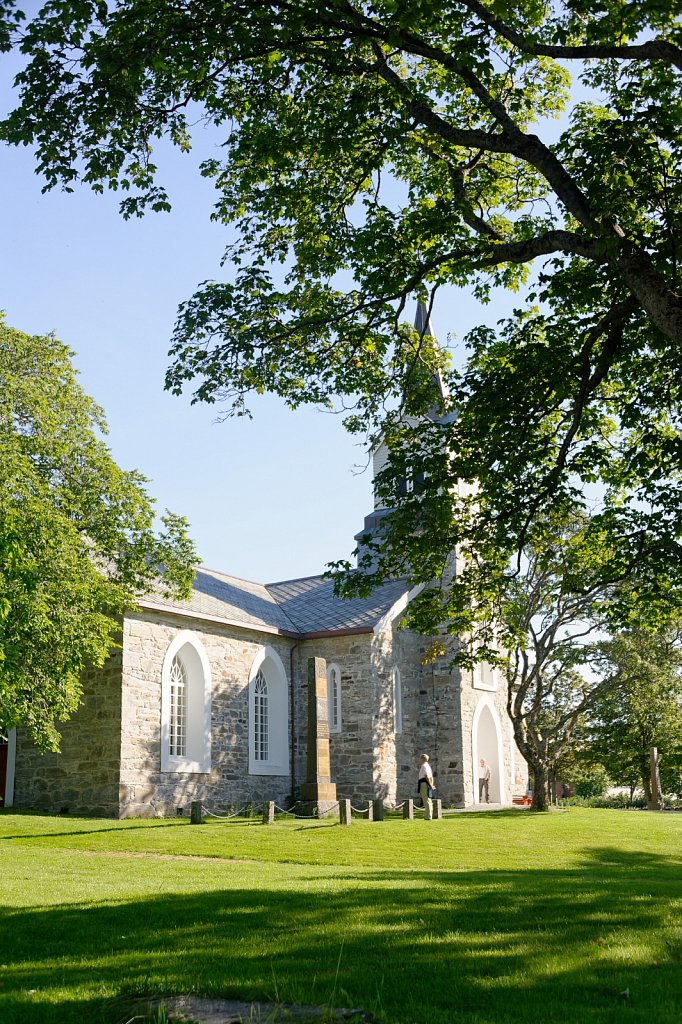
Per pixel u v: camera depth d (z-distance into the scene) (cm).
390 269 1290
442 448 1485
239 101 1238
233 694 2752
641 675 3300
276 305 1341
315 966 686
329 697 2970
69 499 2211
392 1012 564
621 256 1055
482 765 3434
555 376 1316
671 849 1920
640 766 4891
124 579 2311
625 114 1105
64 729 2405
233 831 1966
